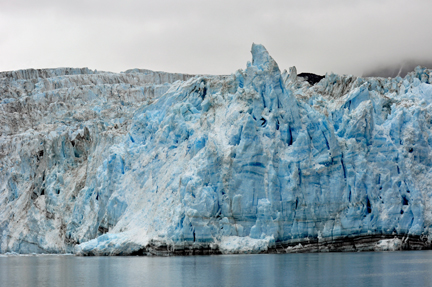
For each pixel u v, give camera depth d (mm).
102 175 105188
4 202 123125
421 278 62281
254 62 96125
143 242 87938
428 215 88312
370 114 91438
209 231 83438
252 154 86438
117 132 114812
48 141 122625
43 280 67938
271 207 85000
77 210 109375
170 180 92688
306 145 88625
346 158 89375
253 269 69688
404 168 89312
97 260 88438
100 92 157125
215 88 102625
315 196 87312
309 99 98000
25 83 164875
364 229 87562
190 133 96938
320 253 86875
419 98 99875
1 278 70750
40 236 113000
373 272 66375
